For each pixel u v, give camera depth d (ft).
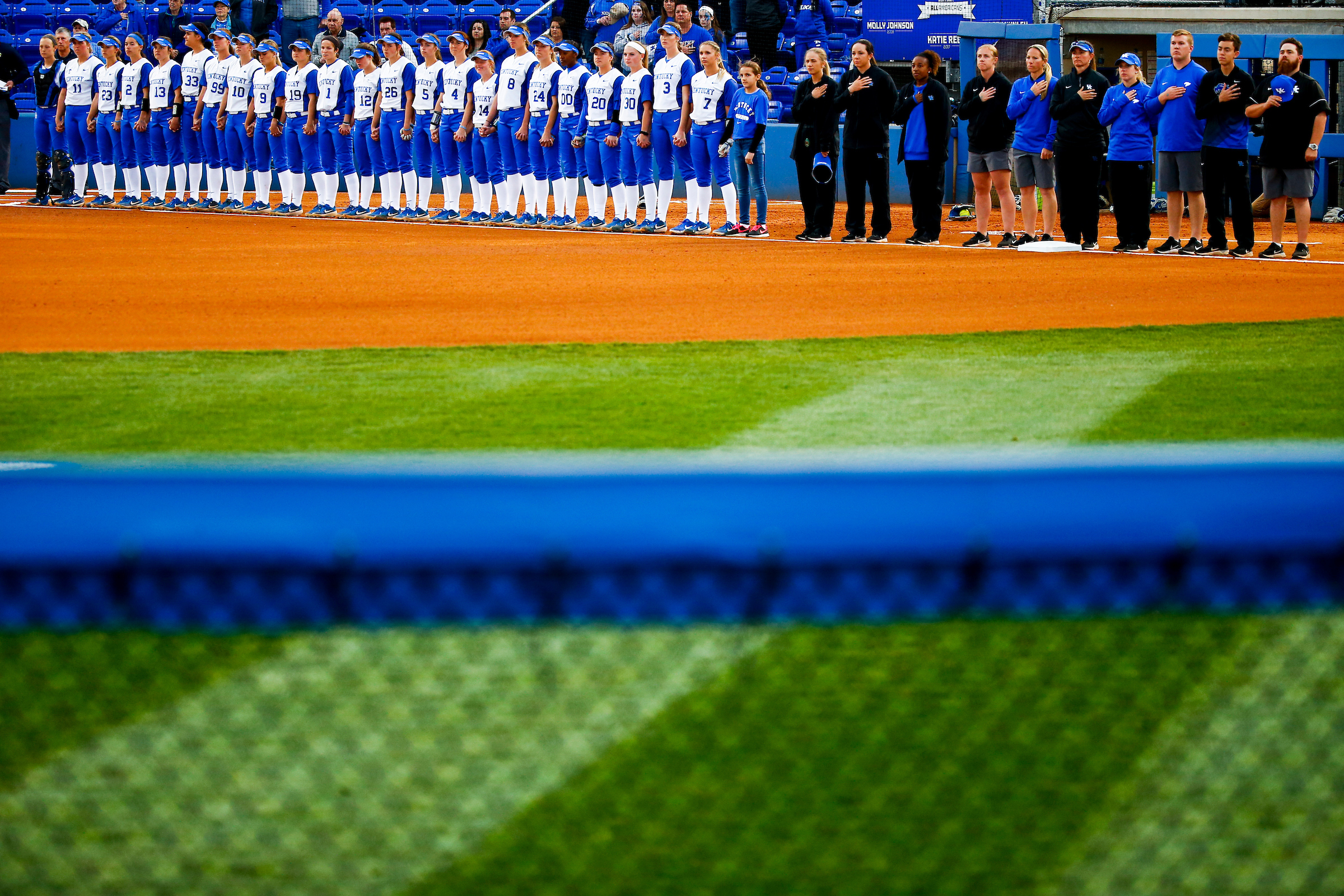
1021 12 274.57
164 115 240.94
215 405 79.46
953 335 104.01
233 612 18.30
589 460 21.15
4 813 29.63
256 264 155.12
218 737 32.32
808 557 18.28
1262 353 94.68
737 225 193.67
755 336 104.22
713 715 32.63
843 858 27.48
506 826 28.84
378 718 32.73
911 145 172.45
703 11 257.14
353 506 18.79
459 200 254.27
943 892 26.45
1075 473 19.36
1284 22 222.48
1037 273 142.20
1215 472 19.47
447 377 87.86
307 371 90.48
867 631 36.50
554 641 36.04
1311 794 29.94
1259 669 34.65
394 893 27.14
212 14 298.56
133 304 123.44
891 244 176.35
